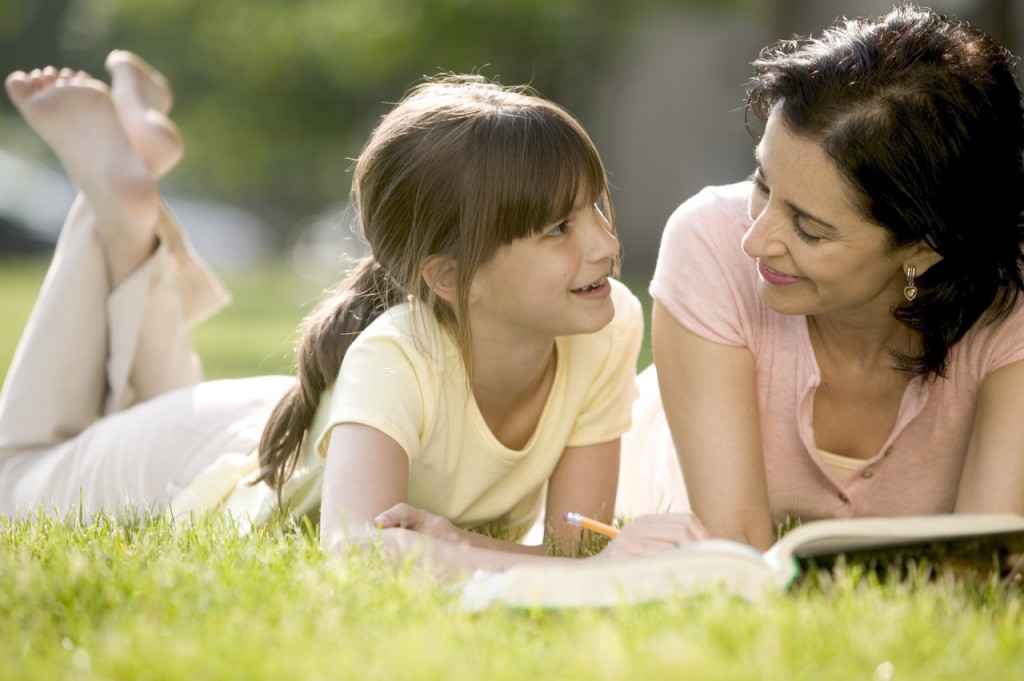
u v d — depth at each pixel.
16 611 3.60
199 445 6.11
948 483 5.04
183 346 7.09
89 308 6.74
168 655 3.12
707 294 4.86
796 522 5.37
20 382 6.70
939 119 4.06
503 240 4.63
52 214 33.03
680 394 4.92
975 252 4.25
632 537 4.12
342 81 34.91
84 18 41.53
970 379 4.73
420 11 33.06
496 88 5.07
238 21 36.38
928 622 3.31
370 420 4.65
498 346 4.91
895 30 4.20
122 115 7.61
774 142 4.18
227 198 51.66
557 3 32.78
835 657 3.09
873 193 4.07
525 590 3.47
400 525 4.36
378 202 4.88
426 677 2.96
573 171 4.63
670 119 38.88
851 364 4.85
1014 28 18.27
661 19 35.72
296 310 20.17
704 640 3.13
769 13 31.25
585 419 5.37
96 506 6.26
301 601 3.58
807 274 4.26
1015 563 3.81
